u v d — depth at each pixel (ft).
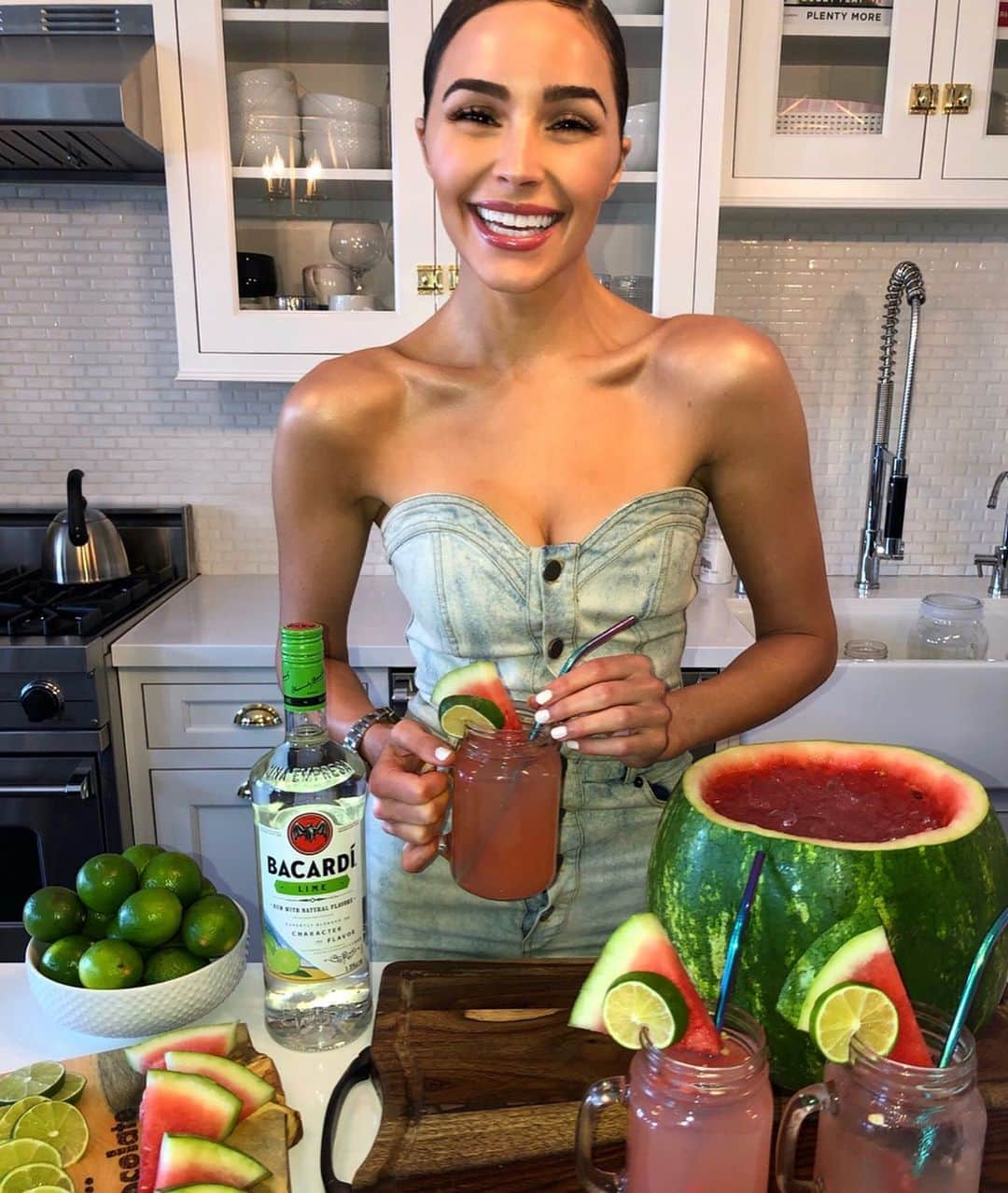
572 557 2.96
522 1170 1.97
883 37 5.80
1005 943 2.07
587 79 2.56
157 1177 1.91
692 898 2.09
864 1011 1.74
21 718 5.54
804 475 3.22
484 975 2.56
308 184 5.94
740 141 5.87
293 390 3.27
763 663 3.28
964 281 7.07
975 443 7.37
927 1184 1.63
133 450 7.36
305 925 2.35
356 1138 2.14
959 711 5.76
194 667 5.72
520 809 2.50
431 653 3.22
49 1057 2.43
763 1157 1.70
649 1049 1.72
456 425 3.10
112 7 5.58
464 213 2.74
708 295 5.80
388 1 5.53
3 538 7.19
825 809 2.24
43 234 6.93
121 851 5.86
